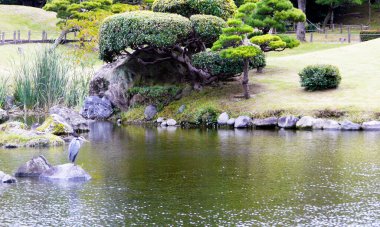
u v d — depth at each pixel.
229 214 12.34
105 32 30.41
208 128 26.78
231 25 27.80
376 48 35.88
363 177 15.38
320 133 23.80
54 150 20.48
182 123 28.38
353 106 25.66
